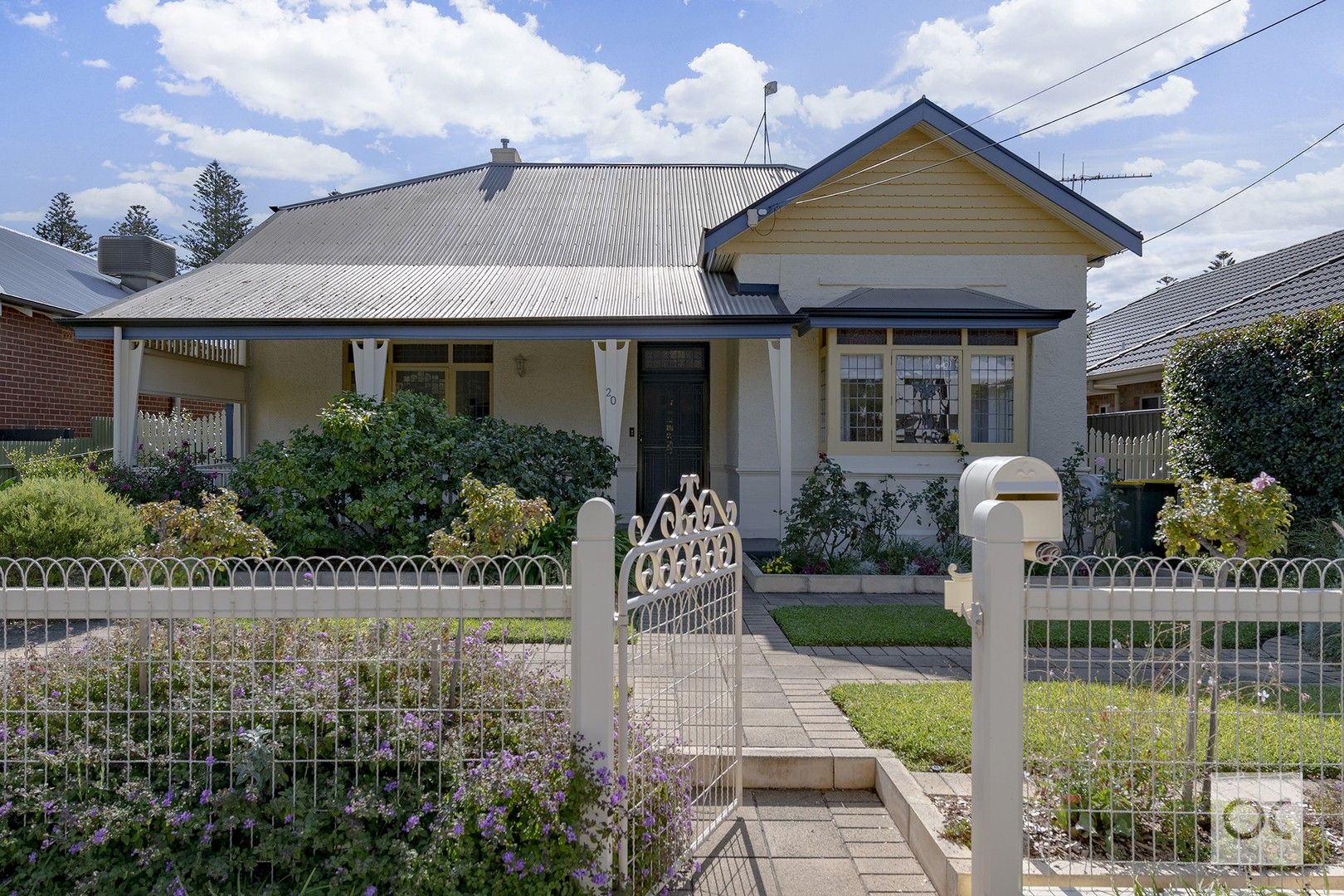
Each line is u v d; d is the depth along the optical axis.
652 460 13.46
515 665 3.56
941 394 10.89
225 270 12.82
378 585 3.21
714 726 3.93
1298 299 12.05
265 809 3.07
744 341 11.80
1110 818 3.18
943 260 11.62
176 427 11.91
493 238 14.39
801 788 4.23
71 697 3.58
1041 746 3.79
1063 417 11.55
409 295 11.44
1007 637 2.92
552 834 2.92
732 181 16.92
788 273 11.69
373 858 2.94
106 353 14.46
